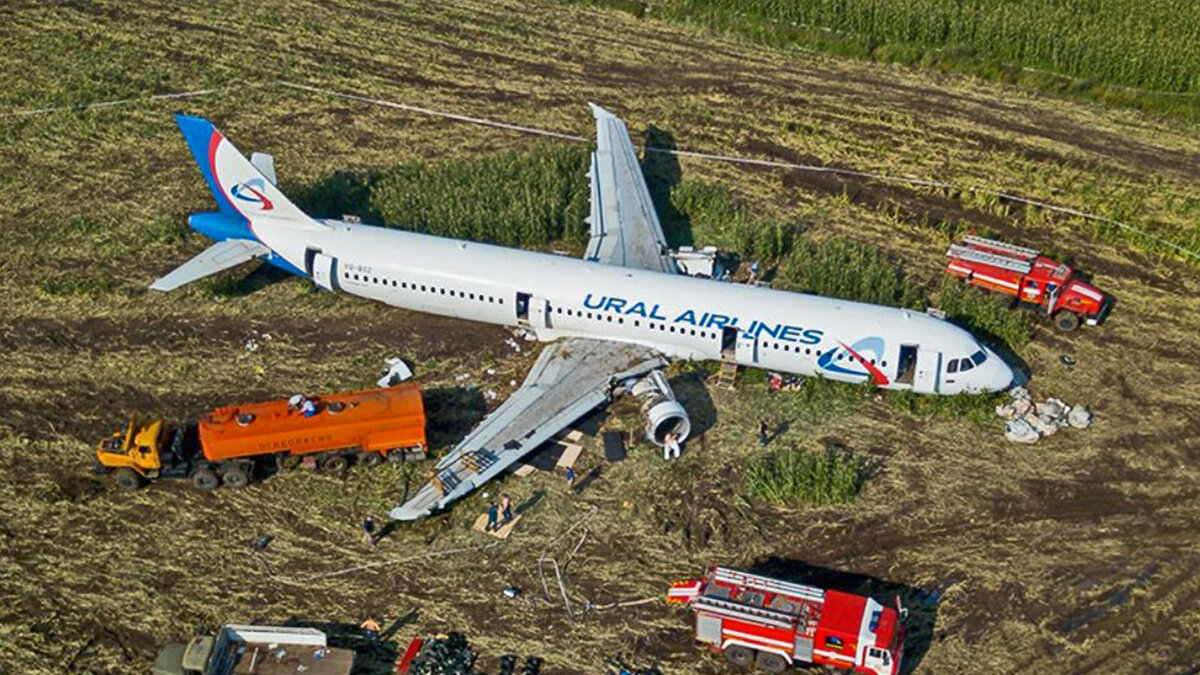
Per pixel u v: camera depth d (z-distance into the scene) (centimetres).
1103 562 5091
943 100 9000
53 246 6856
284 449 5156
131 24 9494
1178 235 7350
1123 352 6400
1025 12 9844
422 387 5912
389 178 7500
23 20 9431
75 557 4922
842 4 9894
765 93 8944
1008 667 4600
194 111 8306
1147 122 8856
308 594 4794
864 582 4950
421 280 6078
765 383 5997
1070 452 5700
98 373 5925
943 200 7694
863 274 6594
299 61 9056
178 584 4822
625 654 4603
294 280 6662
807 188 7762
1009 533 5222
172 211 7238
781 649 4428
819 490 5312
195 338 6188
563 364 5841
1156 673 4597
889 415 5850
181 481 5300
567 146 7994
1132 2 10019
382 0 10169
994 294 6631
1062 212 7588
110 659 4509
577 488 5356
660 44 9638
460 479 5141
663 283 5931
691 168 7912
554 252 6962
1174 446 5769
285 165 7706
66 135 7962
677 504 5300
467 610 4756
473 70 9062
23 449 5441
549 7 10188
